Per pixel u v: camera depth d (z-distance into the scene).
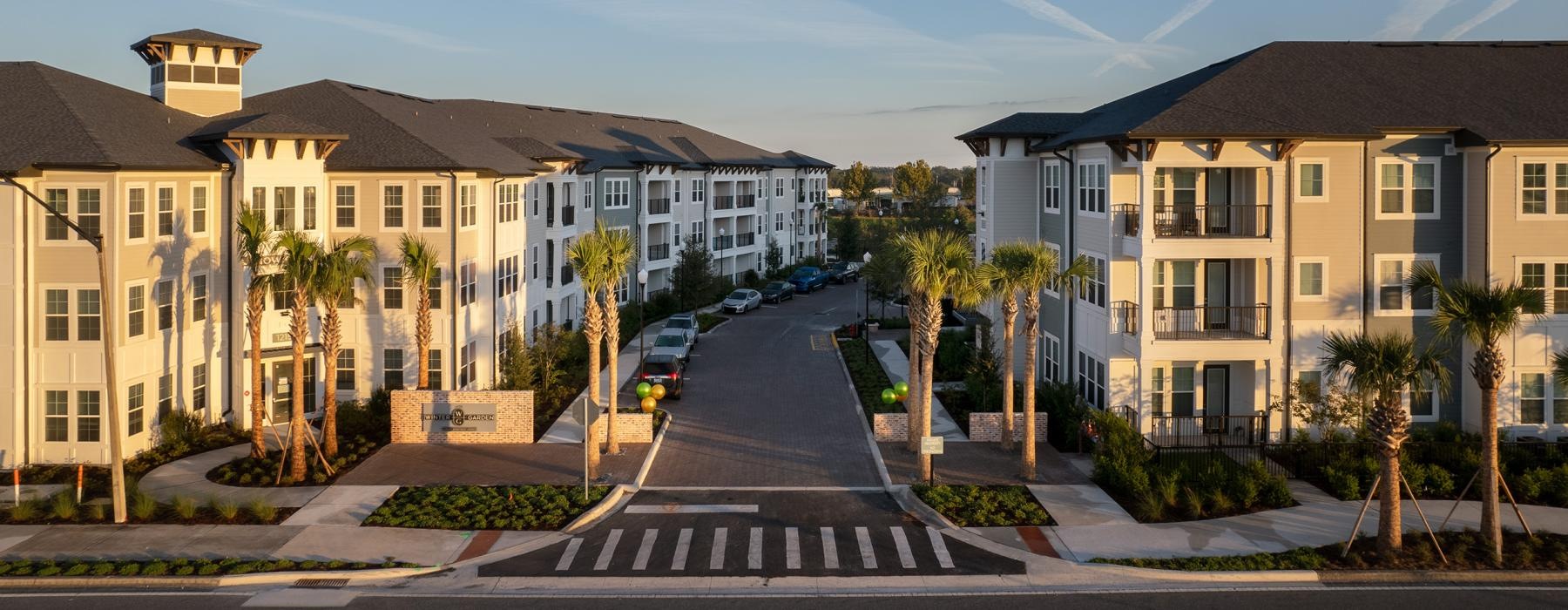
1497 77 33.47
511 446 31.72
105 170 28.20
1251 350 30.56
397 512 25.06
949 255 27.81
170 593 20.27
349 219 36.03
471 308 38.12
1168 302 32.78
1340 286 31.34
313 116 37.84
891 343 53.25
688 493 27.12
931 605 19.75
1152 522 24.47
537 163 48.91
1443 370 23.02
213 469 28.84
